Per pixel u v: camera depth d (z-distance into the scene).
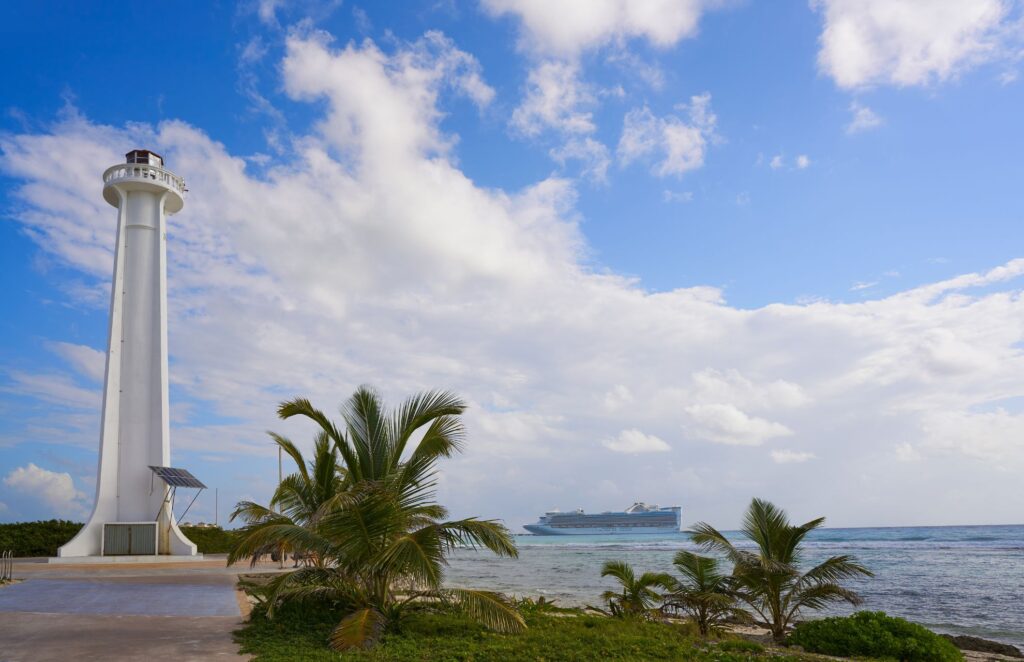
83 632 11.77
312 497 17.05
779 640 16.34
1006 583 35.59
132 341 38.66
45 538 42.12
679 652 11.63
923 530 173.12
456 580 37.91
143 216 40.06
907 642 13.20
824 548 78.19
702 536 17.64
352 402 14.24
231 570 29.09
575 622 15.16
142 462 37.53
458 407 13.92
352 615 11.84
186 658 9.76
